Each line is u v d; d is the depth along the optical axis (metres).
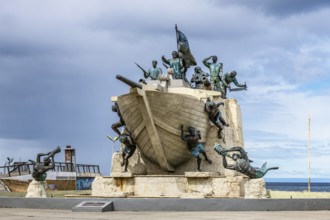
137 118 31.17
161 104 30.44
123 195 31.41
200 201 25.50
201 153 32.78
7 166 61.97
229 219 20.89
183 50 36.53
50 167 31.48
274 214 23.23
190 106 31.62
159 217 21.91
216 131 34.16
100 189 33.12
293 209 25.44
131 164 35.03
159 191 31.92
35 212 24.89
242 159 28.50
